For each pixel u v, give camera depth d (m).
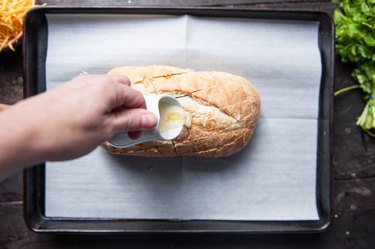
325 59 0.65
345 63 0.69
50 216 0.64
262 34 0.65
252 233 0.64
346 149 0.69
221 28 0.65
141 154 0.62
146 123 0.45
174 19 0.64
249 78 0.65
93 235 0.68
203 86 0.60
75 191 0.65
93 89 0.40
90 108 0.39
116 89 0.42
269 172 0.66
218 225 0.65
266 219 0.65
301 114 0.66
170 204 0.65
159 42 0.64
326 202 0.65
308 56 0.65
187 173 0.65
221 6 0.68
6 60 0.67
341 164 0.69
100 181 0.65
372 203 0.69
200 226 0.65
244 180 0.65
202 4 0.68
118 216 0.65
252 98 0.62
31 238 0.67
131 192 0.65
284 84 0.65
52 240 0.67
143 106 0.47
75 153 0.40
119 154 0.63
